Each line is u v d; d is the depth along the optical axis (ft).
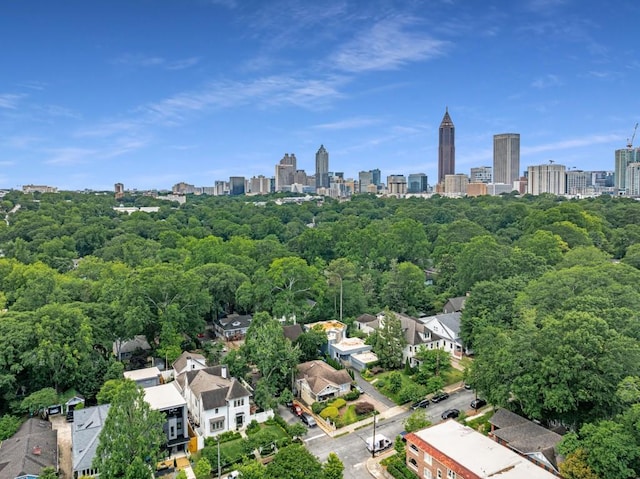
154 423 141.28
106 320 225.56
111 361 216.54
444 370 226.99
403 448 159.74
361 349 243.81
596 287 227.61
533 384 160.56
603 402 152.35
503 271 299.99
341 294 289.33
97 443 152.56
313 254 427.33
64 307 216.13
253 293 283.59
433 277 369.50
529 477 130.00
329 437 174.60
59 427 181.27
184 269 343.67
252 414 184.14
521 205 599.16
